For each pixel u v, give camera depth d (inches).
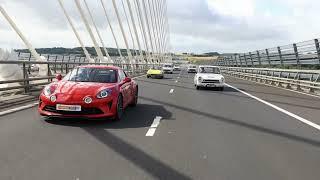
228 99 630.5
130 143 267.6
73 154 232.5
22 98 498.0
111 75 392.2
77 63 807.1
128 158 226.8
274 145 276.8
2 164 206.5
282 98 680.4
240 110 482.0
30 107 426.9
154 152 243.6
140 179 187.2
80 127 322.0
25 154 228.5
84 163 213.3
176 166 212.4
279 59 1360.7
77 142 265.4
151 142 273.3
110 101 344.5
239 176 197.5
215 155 240.8
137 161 220.7
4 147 243.3
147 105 502.6
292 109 508.1
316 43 946.1
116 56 1647.4
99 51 1267.2
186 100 588.7
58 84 358.6
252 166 217.5
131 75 1574.8
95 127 325.4
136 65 1790.1
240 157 237.6
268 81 1264.8
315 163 229.3
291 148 269.0
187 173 199.6
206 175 197.2
